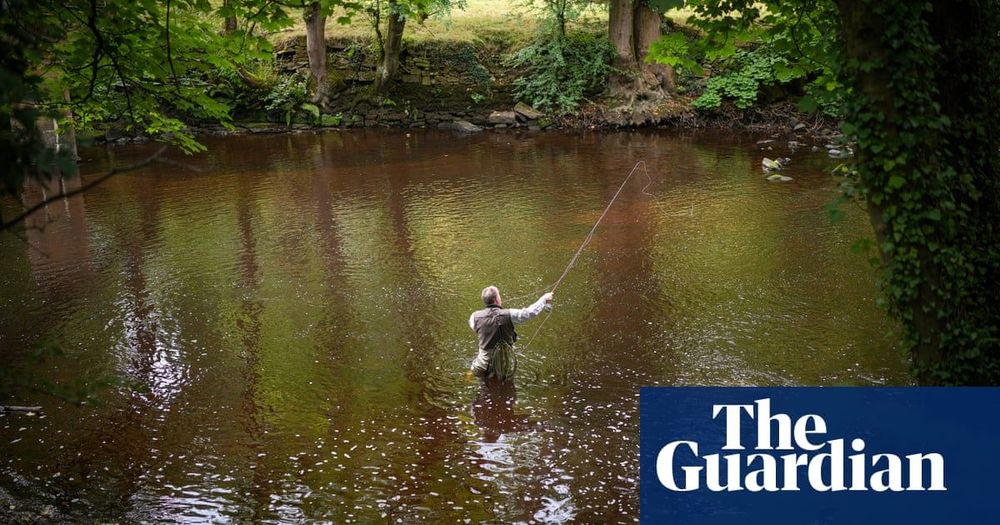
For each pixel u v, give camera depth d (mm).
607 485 6508
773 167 19484
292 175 20141
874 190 5578
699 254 12812
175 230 15000
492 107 28094
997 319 5688
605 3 30062
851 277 11469
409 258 12938
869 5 5293
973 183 5652
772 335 9438
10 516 6125
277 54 28500
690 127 26938
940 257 5477
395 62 27312
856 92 5535
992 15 5621
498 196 17391
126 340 9750
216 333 9922
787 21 7320
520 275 11945
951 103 5555
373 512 6207
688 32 27781
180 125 8781
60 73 7293
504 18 30469
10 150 3039
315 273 12250
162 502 6383
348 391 8312
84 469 6914
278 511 6238
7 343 9742
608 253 12977
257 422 7703
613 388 8211
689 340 9359
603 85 28031
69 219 15938
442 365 8859
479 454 7027
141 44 7422
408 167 20969
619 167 20406
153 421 7758
